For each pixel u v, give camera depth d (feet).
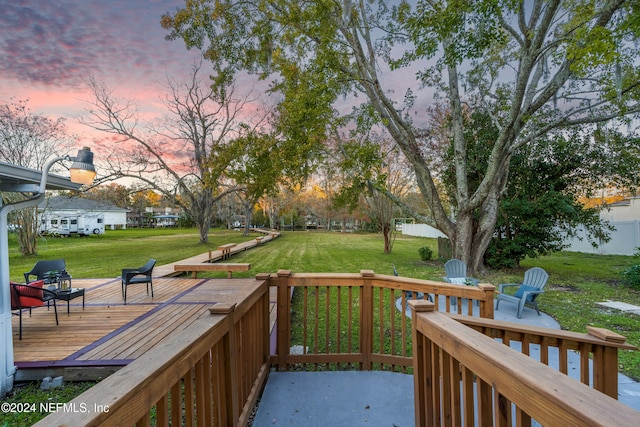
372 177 30.04
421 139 38.88
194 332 4.21
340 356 9.06
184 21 26.18
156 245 64.08
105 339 12.25
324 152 31.71
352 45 25.59
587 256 41.81
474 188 34.19
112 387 2.54
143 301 18.34
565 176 30.35
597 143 28.43
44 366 10.13
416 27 20.22
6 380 9.70
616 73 18.37
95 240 78.38
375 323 15.56
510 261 30.04
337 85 26.07
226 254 42.42
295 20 24.09
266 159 29.78
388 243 48.34
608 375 5.56
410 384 8.25
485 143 32.35
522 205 29.14
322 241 76.64
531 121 25.38
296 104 24.58
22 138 42.57
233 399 5.44
